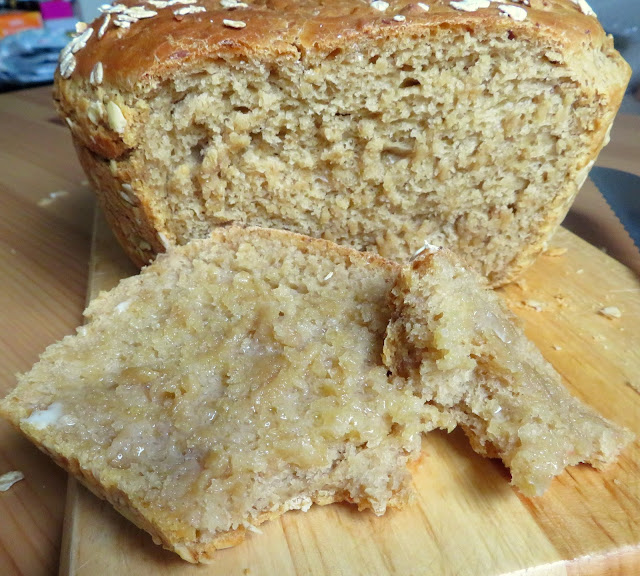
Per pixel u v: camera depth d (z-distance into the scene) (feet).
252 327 0.43
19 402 0.40
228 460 0.36
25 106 1.22
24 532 0.39
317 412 0.38
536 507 0.37
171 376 0.40
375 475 0.37
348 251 0.48
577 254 0.63
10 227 0.73
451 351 0.38
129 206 0.53
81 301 0.60
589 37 0.48
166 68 0.45
